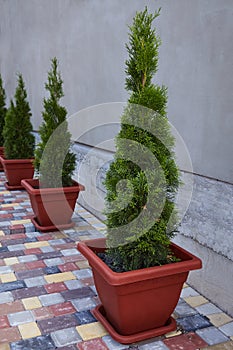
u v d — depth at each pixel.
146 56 1.86
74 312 2.24
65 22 4.62
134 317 1.94
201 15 2.33
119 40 3.44
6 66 7.94
